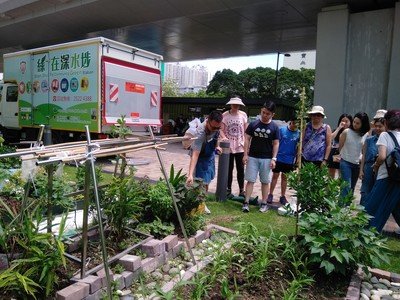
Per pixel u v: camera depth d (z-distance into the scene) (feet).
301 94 14.26
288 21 43.75
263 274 10.63
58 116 34.42
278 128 18.83
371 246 10.93
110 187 11.87
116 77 31.78
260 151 18.70
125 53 32.71
